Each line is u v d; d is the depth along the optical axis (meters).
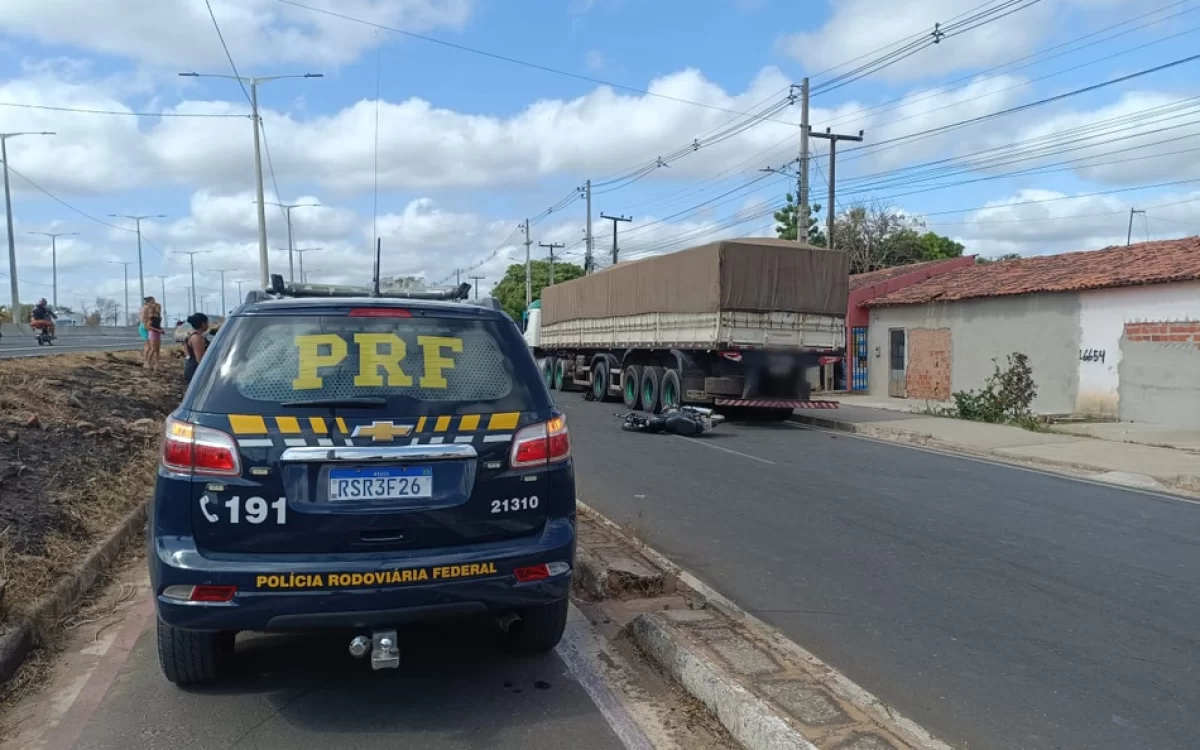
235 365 3.83
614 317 20.73
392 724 3.88
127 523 6.83
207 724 3.86
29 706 4.03
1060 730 3.91
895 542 7.25
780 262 16.22
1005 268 22.45
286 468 3.65
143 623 5.10
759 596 5.79
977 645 4.94
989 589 5.99
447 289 5.45
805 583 6.08
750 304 16.02
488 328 4.23
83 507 6.81
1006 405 17.14
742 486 9.69
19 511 6.12
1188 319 15.48
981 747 3.75
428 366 3.98
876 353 24.45
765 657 4.30
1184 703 4.20
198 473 3.62
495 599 3.86
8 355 18.83
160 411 13.34
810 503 8.80
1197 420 15.33
